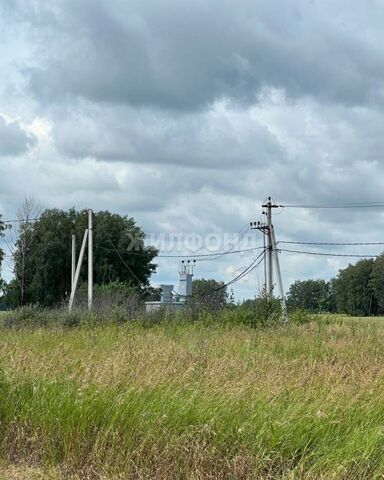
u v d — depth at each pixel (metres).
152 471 8.59
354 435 8.20
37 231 74.69
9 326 32.19
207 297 34.59
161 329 26.09
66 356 14.25
